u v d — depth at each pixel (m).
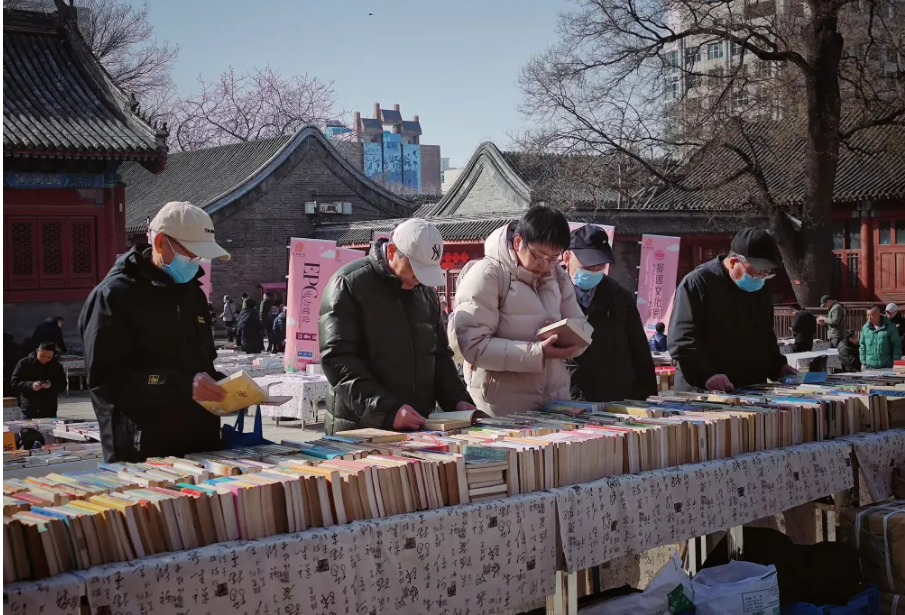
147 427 3.33
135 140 19.56
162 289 3.39
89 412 13.90
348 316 3.94
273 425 12.37
